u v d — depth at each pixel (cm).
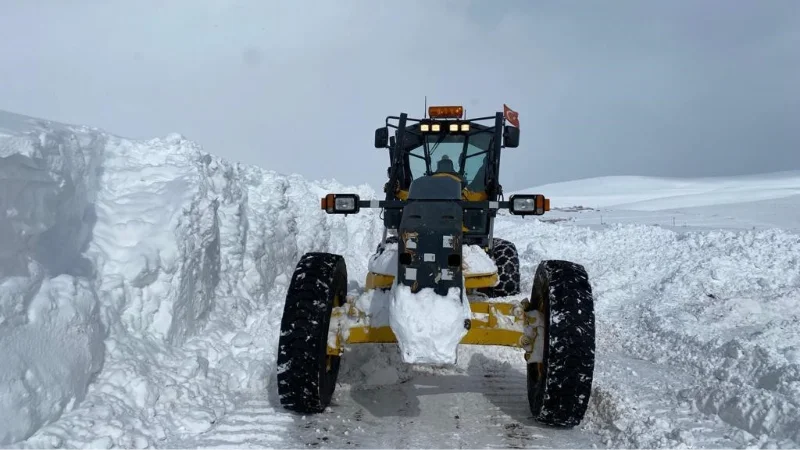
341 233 828
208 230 461
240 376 404
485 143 546
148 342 386
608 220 2198
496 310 356
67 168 364
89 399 319
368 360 440
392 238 474
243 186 618
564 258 1005
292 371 327
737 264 802
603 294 772
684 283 757
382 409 376
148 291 399
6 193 292
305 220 716
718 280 754
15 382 272
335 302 366
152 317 399
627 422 344
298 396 334
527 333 341
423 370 450
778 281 736
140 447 300
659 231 1100
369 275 445
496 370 460
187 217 431
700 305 657
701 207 2928
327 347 342
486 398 401
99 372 340
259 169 676
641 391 416
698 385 411
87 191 401
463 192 499
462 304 300
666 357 511
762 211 2503
